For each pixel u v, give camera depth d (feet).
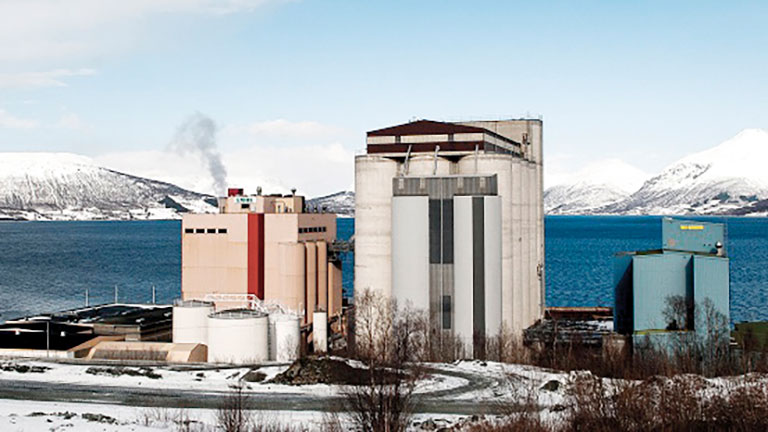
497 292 398.42
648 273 357.61
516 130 552.82
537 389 281.13
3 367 322.55
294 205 508.12
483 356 383.86
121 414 241.55
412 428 224.74
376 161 434.30
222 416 220.43
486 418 235.40
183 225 479.41
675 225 376.07
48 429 212.64
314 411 247.50
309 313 481.46
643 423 211.00
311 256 483.92
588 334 404.16
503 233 424.05
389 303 405.18
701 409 221.66
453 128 438.81
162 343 381.40
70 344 387.75
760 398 223.10
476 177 395.96
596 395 228.84
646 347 338.95
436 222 396.78
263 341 383.45
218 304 469.98
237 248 472.44
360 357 331.16
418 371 293.64
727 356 332.39
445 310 395.55
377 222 434.30
